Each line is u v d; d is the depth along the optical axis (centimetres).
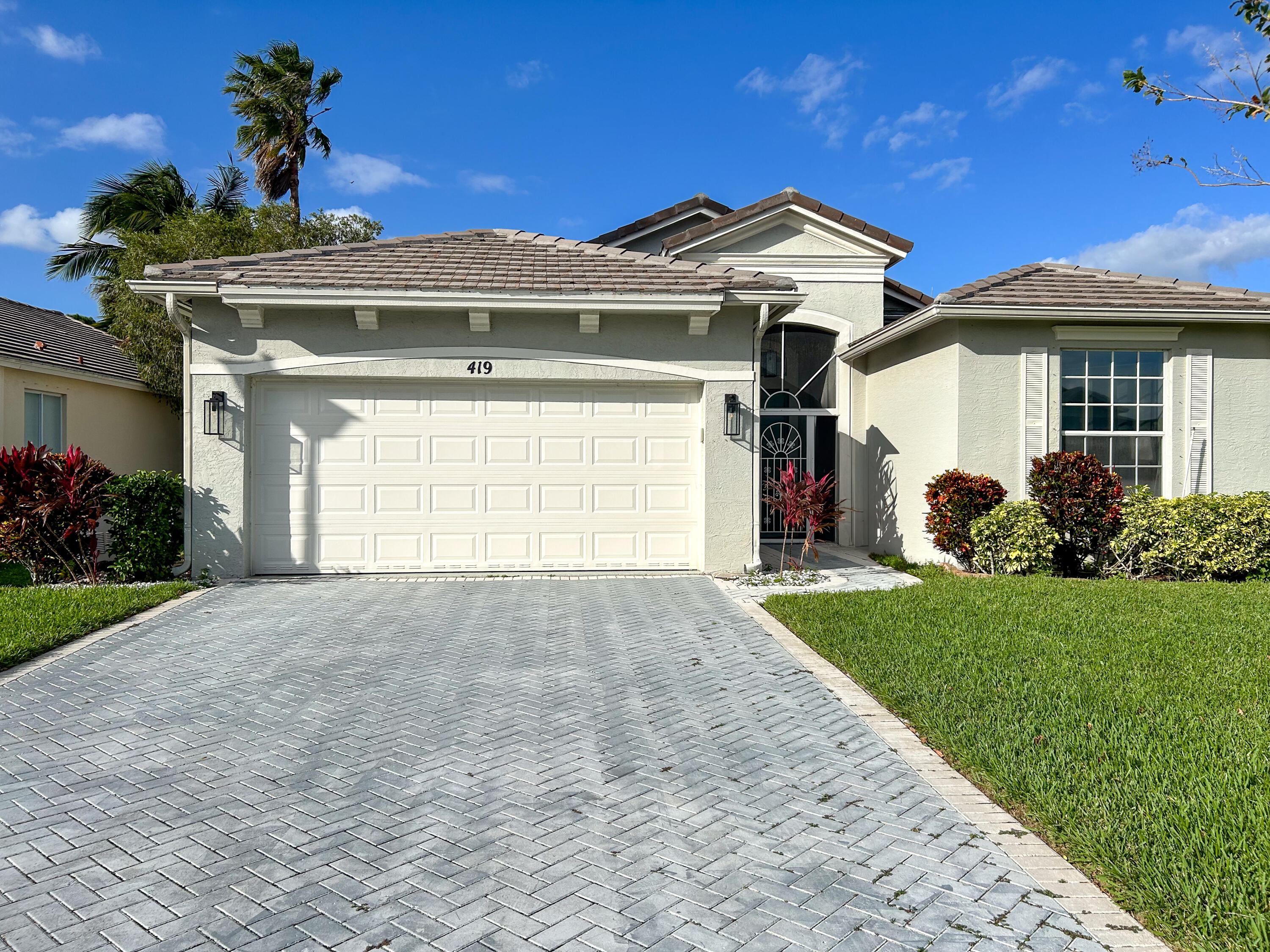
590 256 1150
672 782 412
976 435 1096
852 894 304
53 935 275
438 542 1030
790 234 1445
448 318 1008
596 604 861
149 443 1622
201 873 318
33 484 923
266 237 1809
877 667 603
